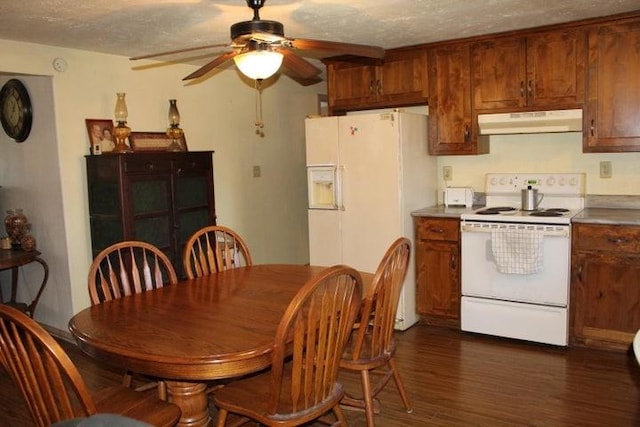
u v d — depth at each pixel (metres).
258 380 2.13
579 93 3.55
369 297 2.22
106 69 3.95
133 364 1.79
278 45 2.36
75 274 3.85
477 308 3.74
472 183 4.33
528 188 3.92
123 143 3.83
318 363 1.88
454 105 4.01
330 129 4.07
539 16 3.29
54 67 3.65
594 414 2.64
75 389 1.58
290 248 5.69
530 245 3.44
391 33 3.60
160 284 2.72
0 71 3.42
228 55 2.48
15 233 3.93
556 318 3.46
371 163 3.92
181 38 3.51
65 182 3.75
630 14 3.29
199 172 4.16
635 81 3.37
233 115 4.96
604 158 3.81
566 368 3.19
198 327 1.99
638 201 3.72
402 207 3.86
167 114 4.38
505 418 2.63
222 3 2.72
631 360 3.26
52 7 2.71
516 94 3.77
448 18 3.23
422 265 3.99
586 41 3.49
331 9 2.91
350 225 4.07
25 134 3.89
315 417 1.91
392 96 4.27
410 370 3.23
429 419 2.64
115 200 3.64
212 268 3.00
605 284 3.34
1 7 2.70
